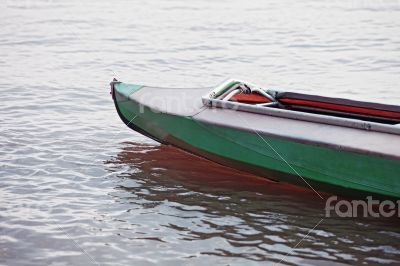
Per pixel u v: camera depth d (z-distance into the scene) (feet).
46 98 45.03
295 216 30.17
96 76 50.34
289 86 48.78
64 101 44.60
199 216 30.19
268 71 52.26
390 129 29.43
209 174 33.96
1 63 53.06
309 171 30.55
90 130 39.65
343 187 30.22
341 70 52.29
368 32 62.54
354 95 46.70
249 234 28.81
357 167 29.14
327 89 48.01
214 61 54.70
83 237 28.40
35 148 36.78
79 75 50.42
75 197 31.68
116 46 58.34
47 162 35.12
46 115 41.91
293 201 31.35
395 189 28.76
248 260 26.94
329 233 28.86
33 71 51.08
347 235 28.71
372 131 29.78
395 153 27.96
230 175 33.83
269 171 31.86
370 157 28.50
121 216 30.14
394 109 31.71
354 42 59.52
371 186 29.27
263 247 27.86
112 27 64.44
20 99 44.70
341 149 29.04
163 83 49.42
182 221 29.78
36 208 30.55
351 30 63.31
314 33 62.54
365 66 53.11
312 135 29.91
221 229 29.19
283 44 59.26
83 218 29.86
